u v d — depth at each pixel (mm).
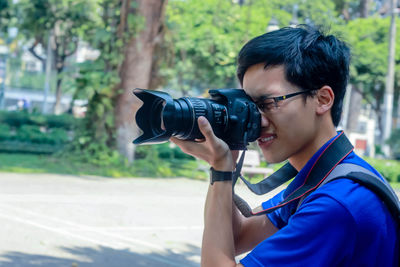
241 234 1631
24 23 25141
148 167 12406
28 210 7098
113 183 10203
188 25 18766
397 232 1226
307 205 1212
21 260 4883
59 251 5312
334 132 1361
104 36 12156
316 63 1296
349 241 1155
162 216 7434
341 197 1172
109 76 12117
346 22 32656
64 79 14109
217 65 19047
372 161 16156
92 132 12633
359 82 25312
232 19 19266
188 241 6152
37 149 15367
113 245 5719
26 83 40312
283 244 1194
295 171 1562
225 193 1336
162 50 12477
